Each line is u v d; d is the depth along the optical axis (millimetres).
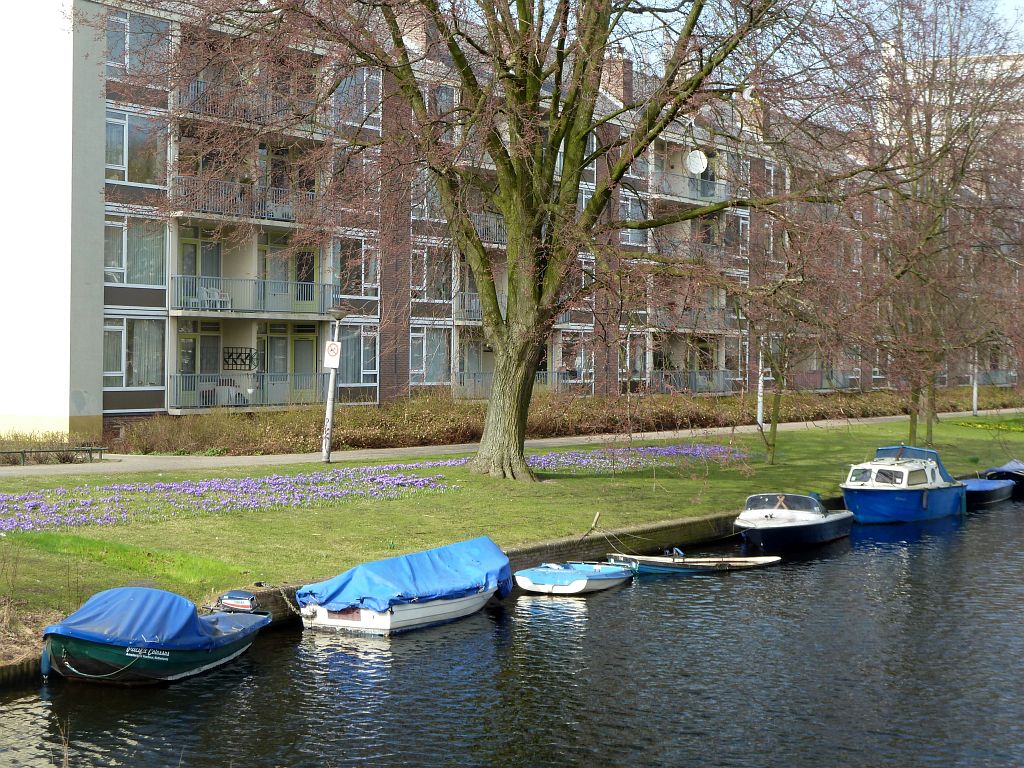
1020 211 27234
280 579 14227
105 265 30750
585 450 30500
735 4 18500
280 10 19406
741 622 15227
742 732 10945
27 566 13766
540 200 21766
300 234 21391
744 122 19656
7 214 31219
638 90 22531
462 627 14586
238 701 11406
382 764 9953
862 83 19438
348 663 12789
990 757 10406
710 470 27953
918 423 45281
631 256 20188
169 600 11867
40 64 30422
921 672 12977
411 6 20109
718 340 21688
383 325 24719
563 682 12367
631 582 17656
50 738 10227
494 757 10172
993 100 31922
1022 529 24500
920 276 24047
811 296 19359
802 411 42094
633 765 10086
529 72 20828
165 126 21578
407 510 19375
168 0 21094
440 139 20984
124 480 21344
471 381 40375
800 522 20969
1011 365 31609
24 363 30906
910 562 20078
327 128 21344
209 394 33344
